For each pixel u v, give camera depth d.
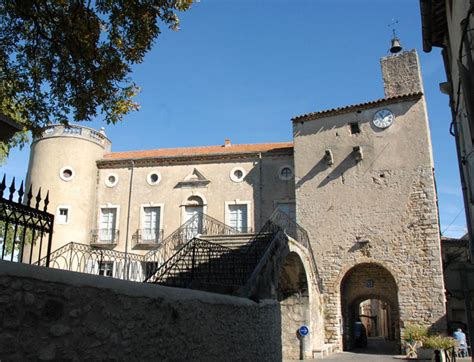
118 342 4.77
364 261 21.06
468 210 9.84
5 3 9.06
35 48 9.64
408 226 20.62
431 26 11.05
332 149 22.88
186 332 6.27
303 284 19.20
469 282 7.82
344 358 18.47
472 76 6.74
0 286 3.51
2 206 4.66
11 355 3.55
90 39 9.52
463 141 9.75
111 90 10.16
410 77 23.53
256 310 9.73
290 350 18.78
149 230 24.47
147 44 9.82
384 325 41.59
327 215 22.19
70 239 23.33
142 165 25.47
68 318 4.14
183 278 10.87
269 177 24.05
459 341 18.81
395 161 21.58
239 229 23.72
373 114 22.52
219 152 24.77
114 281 4.85
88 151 25.12
